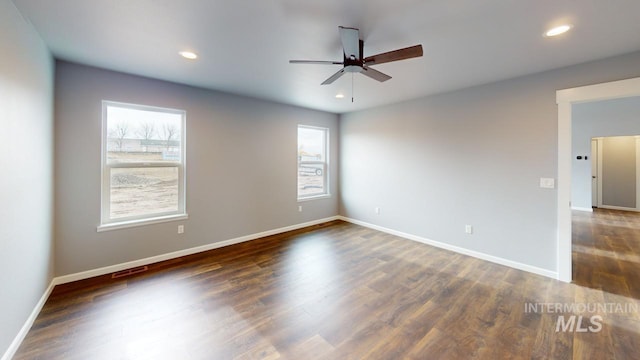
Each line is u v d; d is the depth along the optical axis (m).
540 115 2.97
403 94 3.90
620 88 2.48
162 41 2.26
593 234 4.60
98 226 2.92
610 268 3.17
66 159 2.72
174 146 3.51
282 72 3.00
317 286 2.74
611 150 7.09
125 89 3.04
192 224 3.63
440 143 3.91
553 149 2.90
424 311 2.29
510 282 2.84
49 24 1.98
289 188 4.80
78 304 2.36
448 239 3.86
